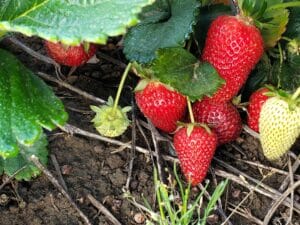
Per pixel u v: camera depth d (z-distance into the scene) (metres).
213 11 0.32
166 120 0.31
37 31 0.22
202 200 0.31
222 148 0.33
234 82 0.30
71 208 0.30
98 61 0.36
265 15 0.31
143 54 0.30
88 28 0.22
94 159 0.32
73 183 0.31
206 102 0.31
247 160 0.33
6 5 0.23
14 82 0.25
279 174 0.32
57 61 0.34
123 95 0.35
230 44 0.28
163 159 0.32
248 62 0.29
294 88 0.32
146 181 0.31
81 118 0.33
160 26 0.30
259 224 0.31
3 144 0.24
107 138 0.32
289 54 0.32
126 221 0.30
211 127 0.31
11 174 0.30
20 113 0.24
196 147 0.29
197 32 0.31
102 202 0.30
